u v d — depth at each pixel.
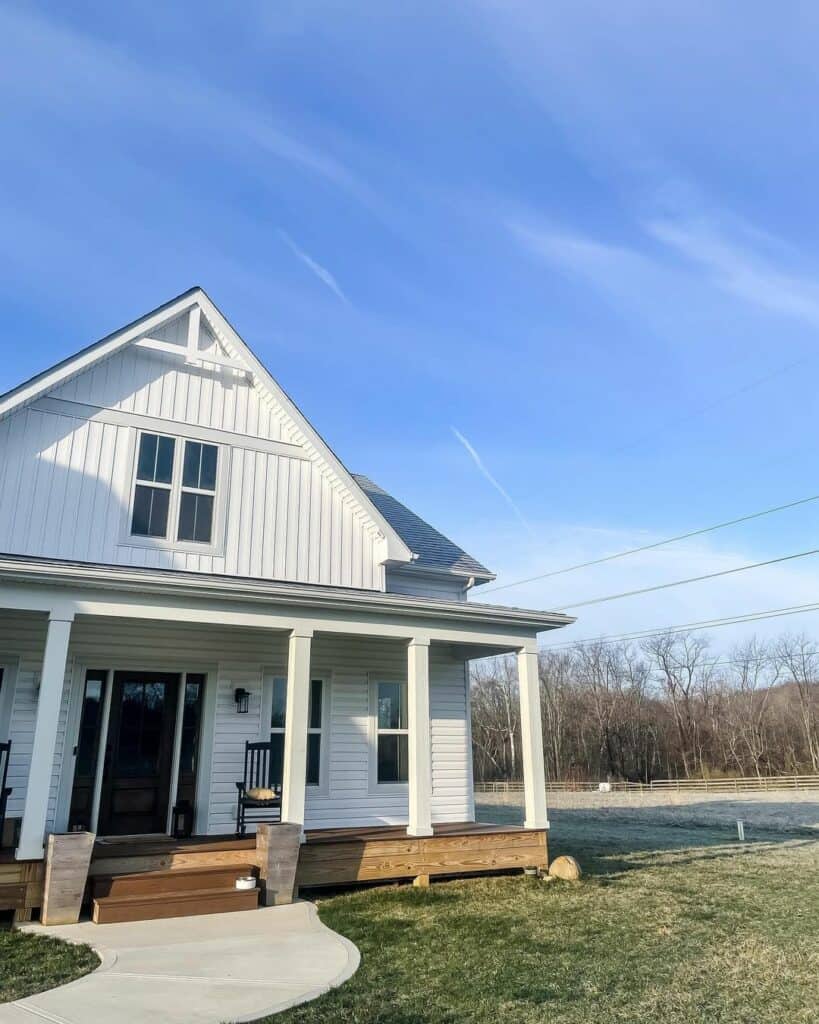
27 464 9.33
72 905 6.89
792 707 53.12
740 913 7.79
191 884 7.68
